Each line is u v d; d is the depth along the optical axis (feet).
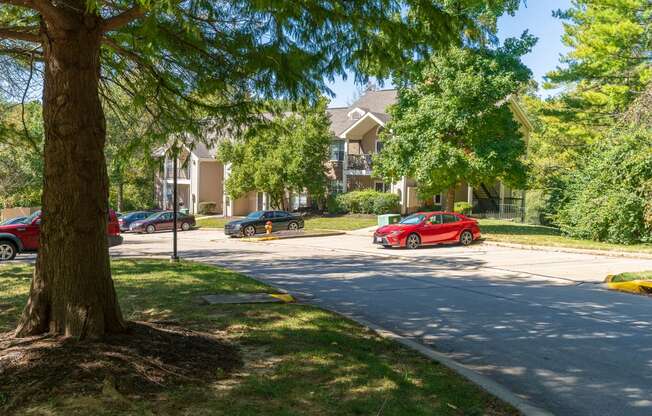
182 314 26.68
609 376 20.29
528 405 16.48
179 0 17.87
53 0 18.83
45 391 14.71
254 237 94.27
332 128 143.64
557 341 25.26
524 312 31.73
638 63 92.22
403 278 45.83
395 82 63.16
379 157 98.37
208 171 160.45
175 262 50.75
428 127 85.87
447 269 51.96
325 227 108.37
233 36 24.68
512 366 21.53
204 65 27.55
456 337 26.07
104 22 19.71
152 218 119.96
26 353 16.89
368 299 35.88
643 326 28.14
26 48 29.91
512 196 135.74
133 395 15.02
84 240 18.98
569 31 101.81
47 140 19.12
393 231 72.54
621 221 70.28
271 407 14.83
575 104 101.40
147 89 29.58
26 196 128.77
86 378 15.55
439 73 82.94
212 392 15.75
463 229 76.02
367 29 22.43
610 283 40.86
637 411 16.96
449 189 92.02
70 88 18.75
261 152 125.49
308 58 23.35
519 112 125.70
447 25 21.20
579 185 79.30
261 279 44.93
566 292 38.78
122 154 30.32
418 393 16.79
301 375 17.88
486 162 82.12
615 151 73.26
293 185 122.93
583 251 65.57
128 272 42.24
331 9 20.65
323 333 23.86
